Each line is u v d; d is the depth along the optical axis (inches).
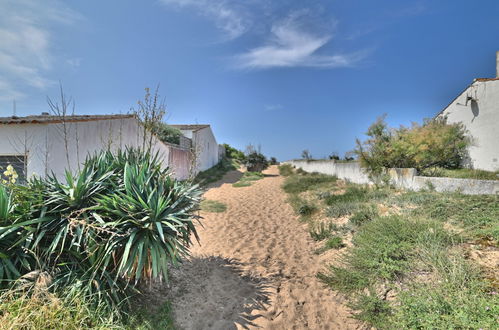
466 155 469.7
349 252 175.9
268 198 457.7
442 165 422.3
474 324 93.0
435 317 100.8
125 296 124.1
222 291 153.7
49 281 108.1
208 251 215.9
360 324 119.9
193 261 191.9
